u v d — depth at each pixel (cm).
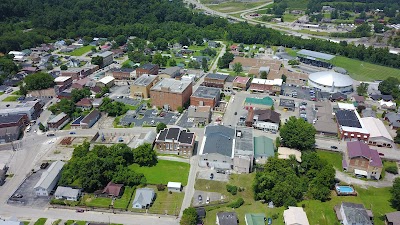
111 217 10369
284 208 10619
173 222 10225
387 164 13512
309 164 12356
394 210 10706
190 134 14275
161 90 17662
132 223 10131
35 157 13475
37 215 10350
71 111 16938
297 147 14162
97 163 11650
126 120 16662
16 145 14338
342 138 15125
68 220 10150
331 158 13862
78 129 15825
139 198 10819
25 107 16638
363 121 16338
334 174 11656
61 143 14438
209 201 11050
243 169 12550
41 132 15438
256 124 15988
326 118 16725
